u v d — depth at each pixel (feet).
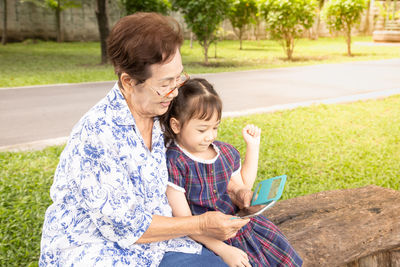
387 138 22.81
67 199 5.47
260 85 37.68
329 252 7.88
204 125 6.10
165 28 5.08
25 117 24.99
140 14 5.19
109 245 5.53
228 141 20.90
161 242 5.95
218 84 37.86
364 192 10.41
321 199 10.07
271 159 19.12
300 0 56.08
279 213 9.35
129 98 5.60
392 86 38.14
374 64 54.39
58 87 35.01
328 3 64.64
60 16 90.74
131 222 5.32
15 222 13.04
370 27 110.32
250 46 83.61
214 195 6.61
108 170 5.26
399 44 85.35
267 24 59.72
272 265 6.88
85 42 94.02
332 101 31.09
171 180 6.32
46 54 64.64
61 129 22.63
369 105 30.35
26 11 87.10
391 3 103.19
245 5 72.79
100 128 5.27
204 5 48.83
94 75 40.98
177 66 5.26
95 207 5.23
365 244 8.13
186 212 6.37
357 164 18.99
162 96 5.36
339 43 90.58
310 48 78.84
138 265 5.60
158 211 5.90
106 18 50.42
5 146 19.62
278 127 24.23
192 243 6.15
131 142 5.48
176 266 5.75
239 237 6.73
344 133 23.47
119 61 5.17
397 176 17.65
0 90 33.24
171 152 6.47
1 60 54.49
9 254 11.19
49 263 5.53
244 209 6.53
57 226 5.45
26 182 15.85
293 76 43.52
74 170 5.26
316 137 22.58
